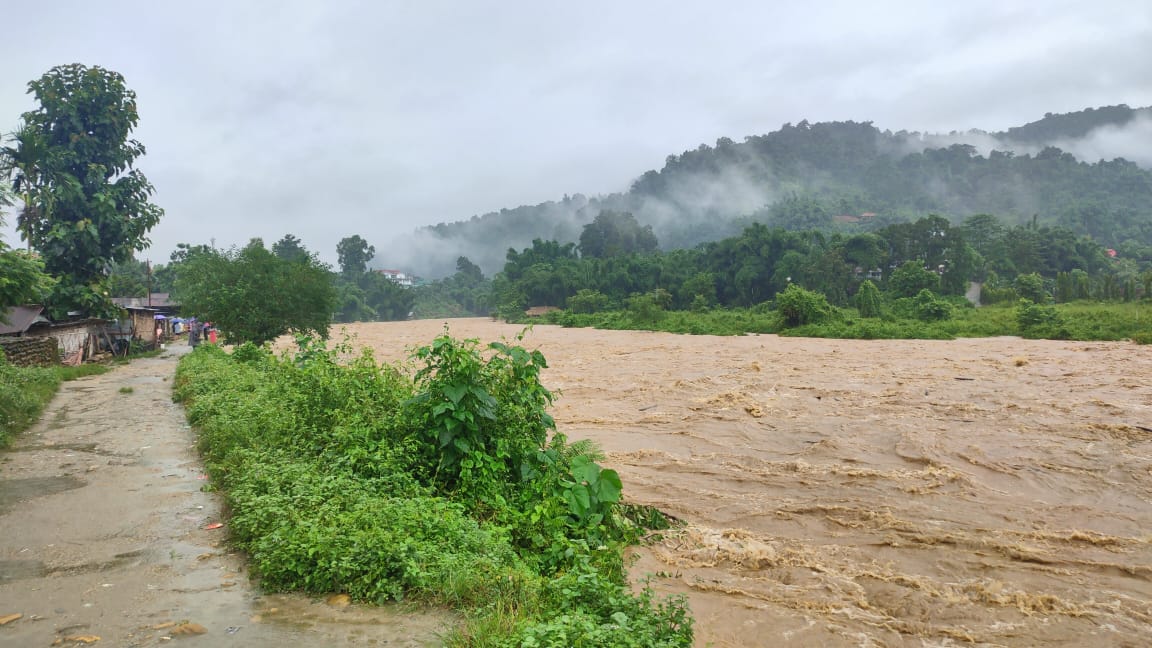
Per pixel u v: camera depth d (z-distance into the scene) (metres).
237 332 22.53
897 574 6.37
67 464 8.59
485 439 7.08
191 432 10.88
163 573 5.03
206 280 22.98
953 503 8.46
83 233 28.61
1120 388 16.06
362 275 111.94
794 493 8.98
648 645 3.96
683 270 78.88
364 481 6.25
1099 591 6.03
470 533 5.42
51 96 29.31
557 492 6.68
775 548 7.07
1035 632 5.30
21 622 4.17
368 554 4.83
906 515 8.03
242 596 4.66
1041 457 10.35
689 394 17.16
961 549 7.01
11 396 11.73
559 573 5.32
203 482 7.67
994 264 76.19
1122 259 90.62
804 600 5.79
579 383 20.02
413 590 4.68
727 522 7.94
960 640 5.16
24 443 9.98
